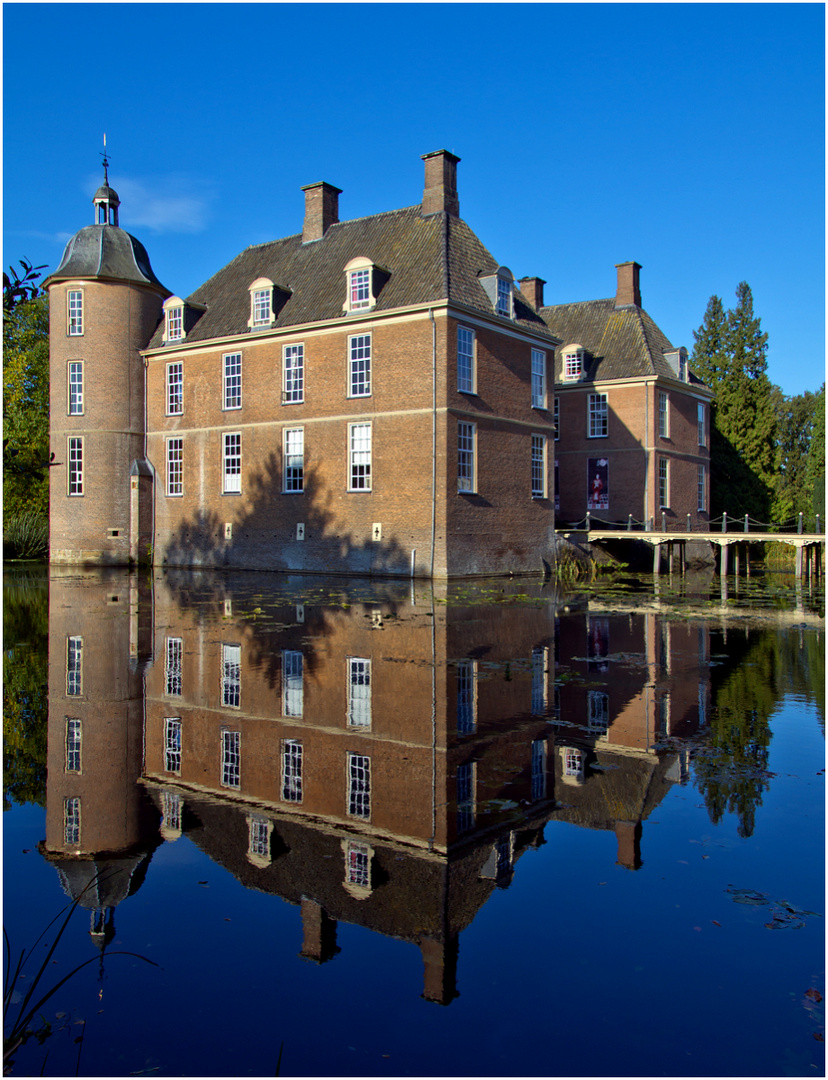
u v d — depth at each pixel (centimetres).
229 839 462
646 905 384
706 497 3884
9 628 1267
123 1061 283
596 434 3566
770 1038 291
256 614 1460
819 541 2623
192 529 2936
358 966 337
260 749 630
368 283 2450
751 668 955
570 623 1359
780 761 596
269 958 344
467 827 474
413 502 2348
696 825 475
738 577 2864
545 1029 297
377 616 1437
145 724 705
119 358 2998
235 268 3095
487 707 758
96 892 403
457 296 2331
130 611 1505
